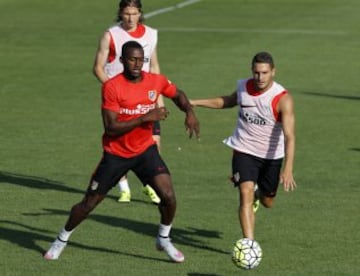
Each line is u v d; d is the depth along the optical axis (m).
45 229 41.34
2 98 73.19
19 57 93.44
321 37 107.38
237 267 35.78
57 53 95.81
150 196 45.41
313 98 74.62
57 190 48.09
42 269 35.94
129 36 45.16
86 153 56.22
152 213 44.22
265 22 119.69
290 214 43.78
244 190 36.72
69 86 78.50
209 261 37.22
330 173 51.69
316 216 43.47
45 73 84.75
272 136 37.06
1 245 38.97
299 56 94.88
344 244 39.34
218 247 39.09
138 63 34.75
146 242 39.62
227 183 49.47
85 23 118.06
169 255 36.84
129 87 35.09
